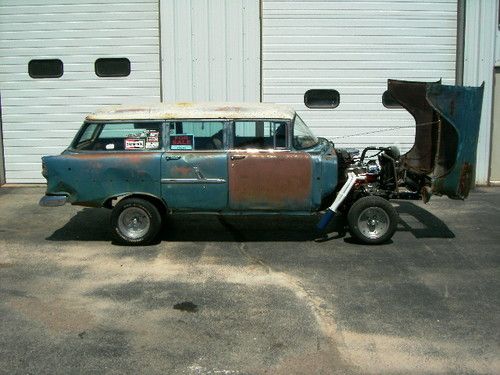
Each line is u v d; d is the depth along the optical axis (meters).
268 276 6.32
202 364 4.38
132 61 11.36
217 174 7.34
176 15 11.19
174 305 5.50
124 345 4.69
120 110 7.59
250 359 4.46
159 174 7.34
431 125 8.29
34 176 11.75
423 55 11.38
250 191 7.37
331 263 6.77
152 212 7.42
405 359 4.45
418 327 5.01
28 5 11.30
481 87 7.37
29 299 5.68
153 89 11.42
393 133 11.53
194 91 11.37
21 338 4.82
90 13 11.28
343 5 11.23
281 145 7.37
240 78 11.34
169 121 7.41
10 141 11.66
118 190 7.39
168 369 4.31
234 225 8.53
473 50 11.35
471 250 7.29
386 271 6.49
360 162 7.92
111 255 7.10
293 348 4.63
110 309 5.42
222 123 7.38
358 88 11.42
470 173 7.54
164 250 7.30
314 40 11.28
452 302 5.58
